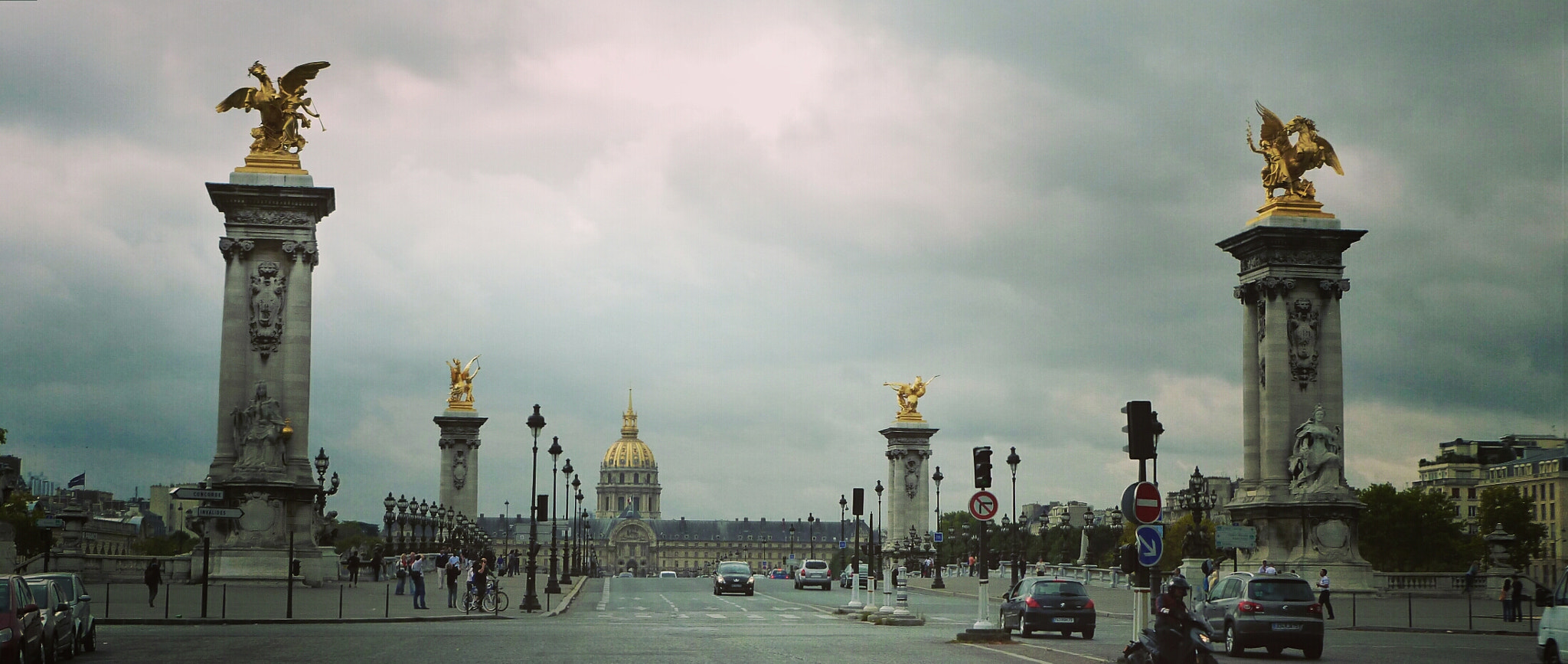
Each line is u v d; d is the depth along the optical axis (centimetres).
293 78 8850
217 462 8544
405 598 7912
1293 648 4422
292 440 8619
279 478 8481
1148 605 3192
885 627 5656
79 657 3778
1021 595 5159
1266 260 9344
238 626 5553
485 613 6756
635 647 4219
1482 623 6438
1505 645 4969
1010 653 4069
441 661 3659
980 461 4678
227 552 8306
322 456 9931
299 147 8912
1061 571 12125
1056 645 4525
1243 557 9425
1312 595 4216
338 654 3900
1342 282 9350
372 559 11069
